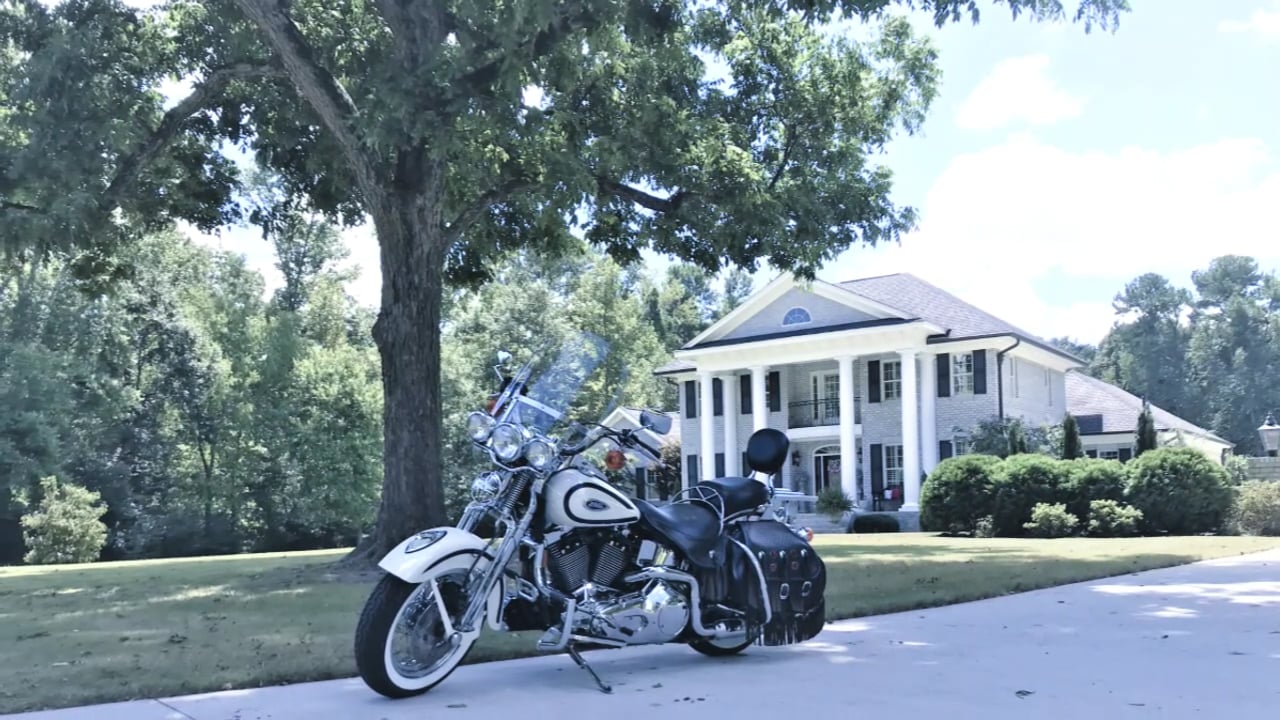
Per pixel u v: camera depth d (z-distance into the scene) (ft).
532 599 16.79
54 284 114.73
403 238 40.22
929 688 16.55
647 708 15.28
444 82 32.37
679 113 43.80
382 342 40.65
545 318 138.72
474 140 35.94
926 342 105.09
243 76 45.11
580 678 17.85
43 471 102.42
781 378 118.21
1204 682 16.85
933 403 105.60
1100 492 69.46
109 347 120.26
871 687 16.69
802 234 48.60
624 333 145.28
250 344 125.70
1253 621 24.00
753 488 20.22
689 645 21.70
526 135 35.09
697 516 18.84
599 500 16.88
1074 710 14.89
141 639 23.02
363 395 122.93
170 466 121.90
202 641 22.40
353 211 55.83
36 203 42.24
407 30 37.29
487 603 16.65
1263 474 87.66
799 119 50.57
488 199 44.42
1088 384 135.33
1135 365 293.23
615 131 44.37
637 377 142.31
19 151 40.83
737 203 45.60
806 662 19.19
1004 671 17.95
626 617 17.12
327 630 24.06
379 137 32.17
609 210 51.96
